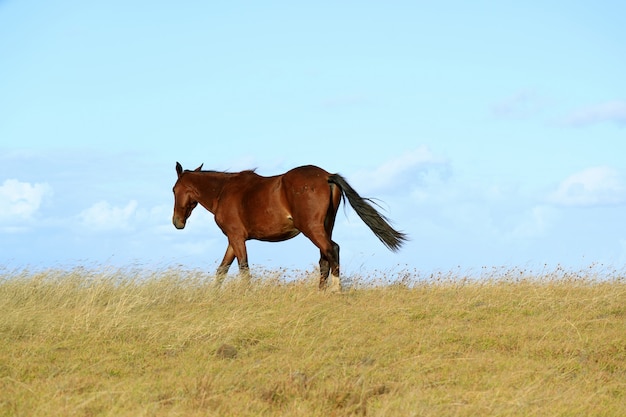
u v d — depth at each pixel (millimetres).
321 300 13000
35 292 13438
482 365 9320
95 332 10984
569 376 9055
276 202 14352
